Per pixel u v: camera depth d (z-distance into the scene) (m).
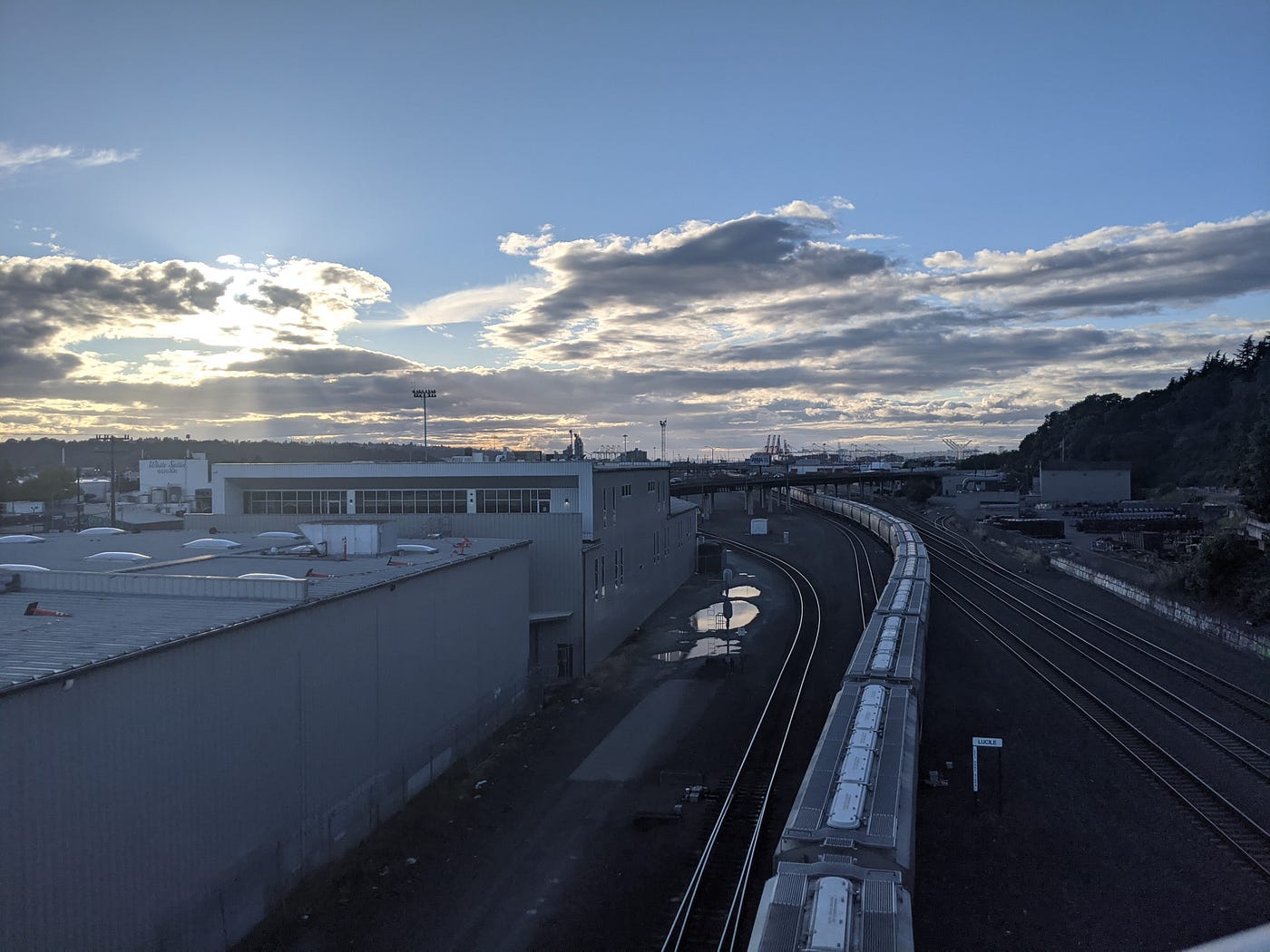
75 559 23.52
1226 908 13.60
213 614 14.59
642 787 19.52
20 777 10.07
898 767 13.16
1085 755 20.77
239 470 34.69
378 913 14.18
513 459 44.34
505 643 25.59
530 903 14.39
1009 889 14.40
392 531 24.86
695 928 13.30
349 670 17.05
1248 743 21.03
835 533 80.38
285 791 14.94
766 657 32.69
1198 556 40.06
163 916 12.11
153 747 12.07
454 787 19.77
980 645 33.22
